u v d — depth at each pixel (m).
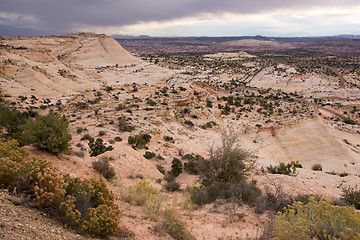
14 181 5.34
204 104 69.31
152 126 36.84
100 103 56.91
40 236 3.99
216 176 11.65
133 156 16.22
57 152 11.48
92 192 6.00
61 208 5.01
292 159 47.34
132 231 5.68
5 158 5.57
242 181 10.30
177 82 153.00
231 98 92.44
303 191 11.93
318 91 162.88
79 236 4.59
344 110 123.12
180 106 58.69
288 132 51.94
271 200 8.77
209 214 7.89
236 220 7.41
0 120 17.95
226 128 53.56
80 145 24.44
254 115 73.00
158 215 6.93
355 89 163.50
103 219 5.01
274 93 146.75
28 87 83.06
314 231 4.99
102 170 11.12
